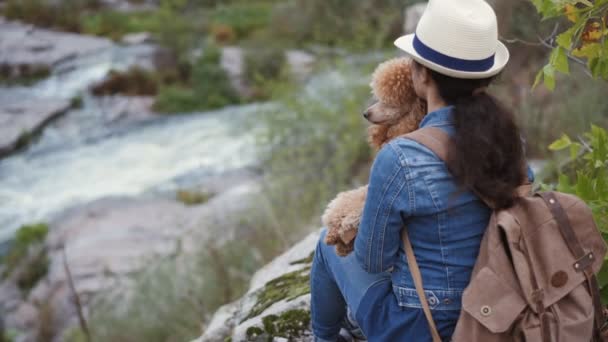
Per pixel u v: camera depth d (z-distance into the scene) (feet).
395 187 5.96
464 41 5.90
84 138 54.19
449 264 6.14
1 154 51.49
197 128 53.72
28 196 44.24
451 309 6.22
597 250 6.06
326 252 7.48
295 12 63.46
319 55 42.04
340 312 7.97
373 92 6.72
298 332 9.31
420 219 6.11
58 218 40.22
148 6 86.58
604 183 7.84
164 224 35.94
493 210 6.03
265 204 24.72
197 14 80.69
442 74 6.01
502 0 24.07
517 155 5.90
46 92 62.34
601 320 6.20
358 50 35.14
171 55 68.03
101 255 33.09
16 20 77.71
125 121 57.41
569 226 5.99
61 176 47.03
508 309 5.75
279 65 59.57
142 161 48.03
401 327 6.47
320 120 28.17
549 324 5.79
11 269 35.58
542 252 5.90
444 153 5.91
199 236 26.05
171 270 22.48
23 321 30.22
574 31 7.47
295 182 25.62
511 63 24.21
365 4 48.70
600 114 19.67
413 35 6.64
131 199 41.06
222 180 41.55
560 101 21.59
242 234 24.09
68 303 29.55
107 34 76.13
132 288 24.20
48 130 55.77
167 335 20.68
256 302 10.54
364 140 27.71
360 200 6.92
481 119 5.82
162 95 60.08
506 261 5.86
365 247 6.24
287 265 11.69
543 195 6.18
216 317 11.60
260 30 73.10
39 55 69.05
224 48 68.59
